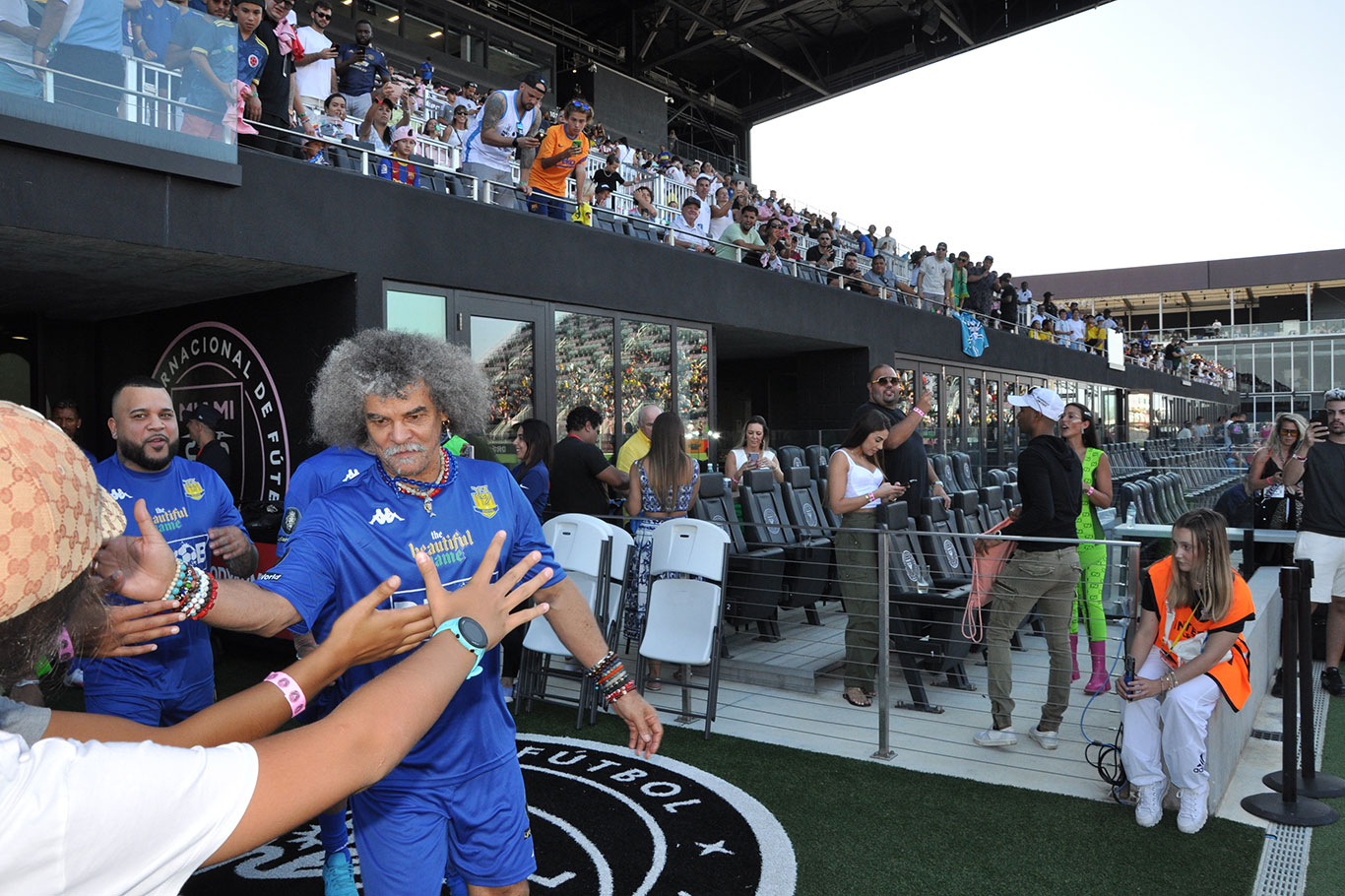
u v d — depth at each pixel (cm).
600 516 609
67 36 479
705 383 1026
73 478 80
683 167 1662
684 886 313
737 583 626
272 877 325
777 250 1293
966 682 577
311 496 335
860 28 2650
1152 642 374
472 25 2141
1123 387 2700
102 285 664
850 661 527
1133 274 4491
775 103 3000
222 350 729
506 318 760
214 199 550
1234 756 430
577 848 343
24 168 470
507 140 790
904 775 422
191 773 80
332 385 193
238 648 674
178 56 526
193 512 341
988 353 1802
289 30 675
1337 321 4131
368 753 98
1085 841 351
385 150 716
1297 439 730
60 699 535
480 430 209
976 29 2497
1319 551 560
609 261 867
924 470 592
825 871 326
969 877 321
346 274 631
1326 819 365
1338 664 568
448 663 115
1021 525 454
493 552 134
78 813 71
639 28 2644
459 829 196
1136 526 772
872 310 1389
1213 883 316
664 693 552
